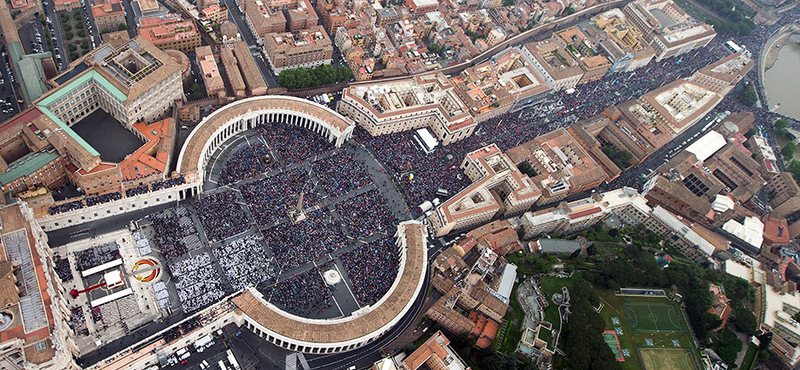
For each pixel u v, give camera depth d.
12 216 165.12
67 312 168.00
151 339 169.00
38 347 142.50
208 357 176.12
